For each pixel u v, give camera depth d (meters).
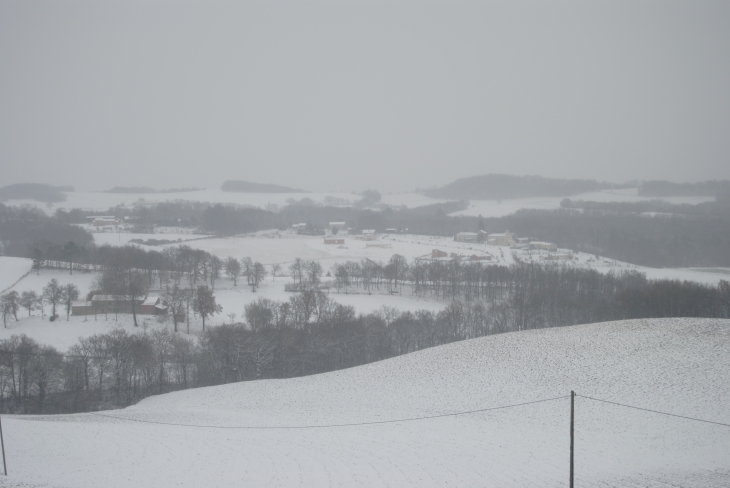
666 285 132.00
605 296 152.38
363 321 118.12
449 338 118.81
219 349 98.75
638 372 70.62
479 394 70.75
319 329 110.75
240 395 79.12
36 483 43.06
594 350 78.88
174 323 126.31
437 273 178.12
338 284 176.88
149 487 43.72
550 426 59.50
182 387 92.56
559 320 127.62
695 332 80.81
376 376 81.88
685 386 65.81
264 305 129.38
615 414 61.06
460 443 55.41
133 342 95.44
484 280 174.25
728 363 70.19
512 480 45.72
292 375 99.56
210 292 137.00
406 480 45.97
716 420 57.75
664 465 48.28
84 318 130.12
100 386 88.75
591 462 49.44
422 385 76.00
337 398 74.50
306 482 45.53
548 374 73.75
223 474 47.16
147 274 171.00
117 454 51.84
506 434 57.81
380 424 63.28
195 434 59.47
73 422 64.00
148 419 67.44
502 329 123.06
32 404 81.56
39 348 92.75
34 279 161.50
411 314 129.75
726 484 44.09
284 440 57.25
